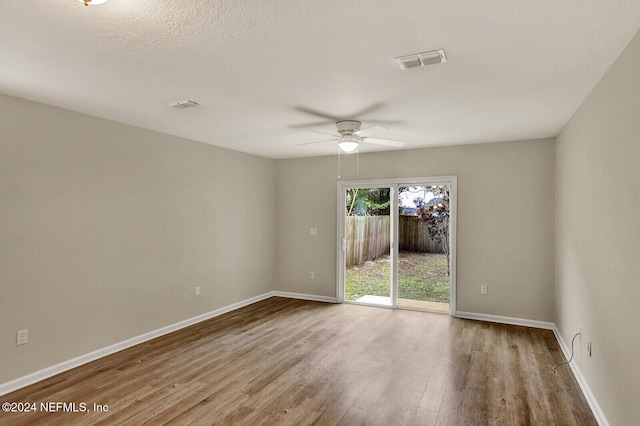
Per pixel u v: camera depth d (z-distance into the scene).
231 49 2.16
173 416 2.60
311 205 6.16
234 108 3.37
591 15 1.78
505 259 4.89
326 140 4.79
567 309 3.79
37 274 3.18
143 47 2.13
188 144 4.74
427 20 1.83
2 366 2.95
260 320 4.97
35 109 3.17
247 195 5.80
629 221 2.08
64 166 3.38
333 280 6.01
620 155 2.22
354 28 1.91
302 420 2.56
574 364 3.38
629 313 2.08
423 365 3.50
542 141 4.70
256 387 3.04
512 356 3.73
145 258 4.16
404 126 4.05
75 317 3.47
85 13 1.75
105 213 3.74
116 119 3.76
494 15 1.78
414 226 5.54
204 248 4.98
